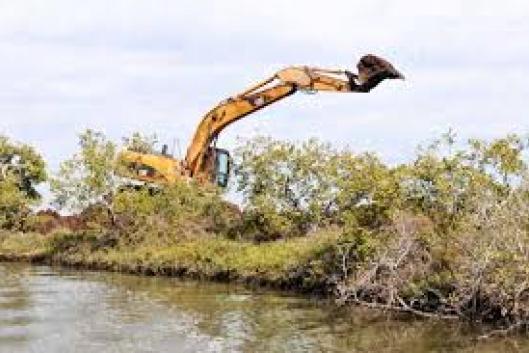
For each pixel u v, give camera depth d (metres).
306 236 48.91
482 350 28.19
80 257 57.56
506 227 32.12
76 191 57.94
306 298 40.69
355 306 37.72
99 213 58.78
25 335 31.14
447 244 35.69
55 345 29.45
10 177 73.75
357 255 39.28
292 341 29.98
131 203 56.41
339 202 43.34
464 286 33.25
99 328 32.66
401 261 36.50
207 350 28.62
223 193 55.94
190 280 48.84
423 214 38.41
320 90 51.28
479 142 38.59
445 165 38.91
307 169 51.94
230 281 47.72
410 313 35.66
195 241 52.72
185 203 55.94
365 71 47.34
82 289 44.47
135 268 53.06
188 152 56.88
